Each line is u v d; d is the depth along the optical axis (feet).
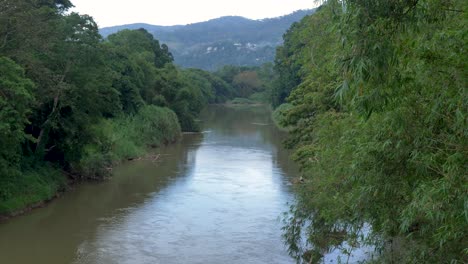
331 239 54.24
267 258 66.80
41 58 99.19
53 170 107.65
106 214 88.63
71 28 106.32
